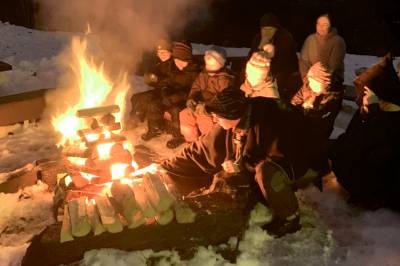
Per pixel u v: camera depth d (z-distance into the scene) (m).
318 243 3.64
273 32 6.08
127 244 3.25
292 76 6.08
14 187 4.41
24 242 3.75
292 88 6.03
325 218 3.99
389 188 4.09
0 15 12.20
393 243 3.65
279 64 6.12
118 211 3.27
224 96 3.43
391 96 3.99
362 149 4.13
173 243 3.31
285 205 3.59
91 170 3.71
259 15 14.83
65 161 3.93
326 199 4.26
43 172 4.48
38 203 4.26
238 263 3.39
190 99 4.97
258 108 3.62
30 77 7.51
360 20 12.86
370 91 4.04
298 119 3.70
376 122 4.07
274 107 3.65
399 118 4.02
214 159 3.82
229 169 3.61
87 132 3.88
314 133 3.79
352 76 7.96
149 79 5.55
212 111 3.44
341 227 3.87
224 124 3.48
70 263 3.17
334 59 6.05
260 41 6.30
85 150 3.75
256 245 3.57
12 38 9.66
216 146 3.79
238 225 3.36
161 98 5.54
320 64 3.92
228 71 4.96
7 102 5.90
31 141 5.54
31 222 4.01
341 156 4.26
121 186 3.34
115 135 3.91
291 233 3.70
